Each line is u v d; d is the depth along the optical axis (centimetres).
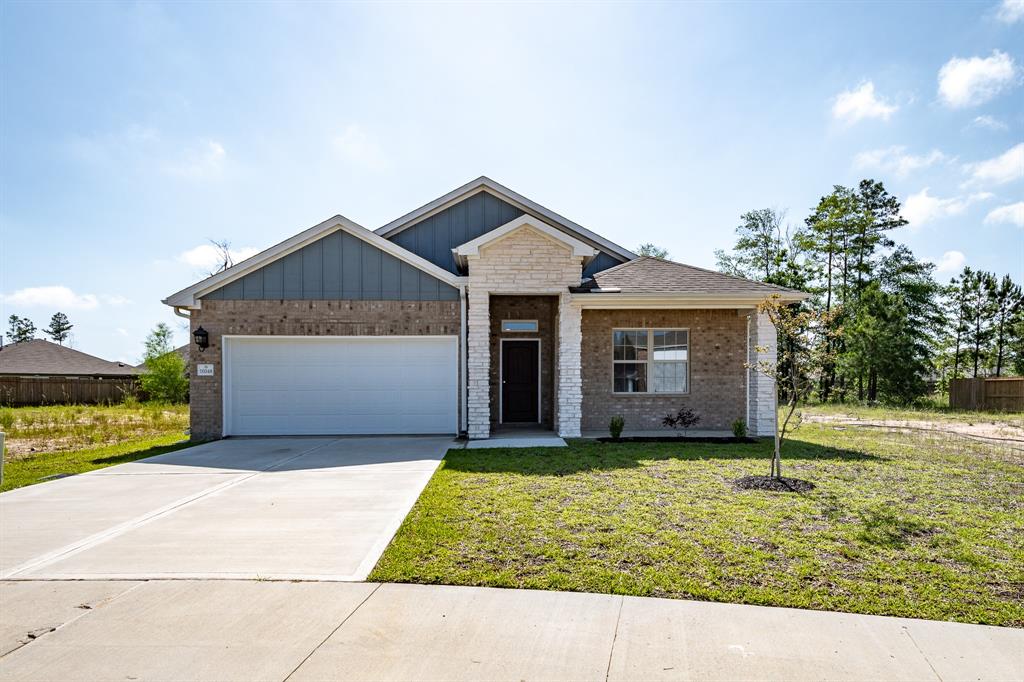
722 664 316
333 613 379
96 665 317
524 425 1440
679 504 636
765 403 1251
